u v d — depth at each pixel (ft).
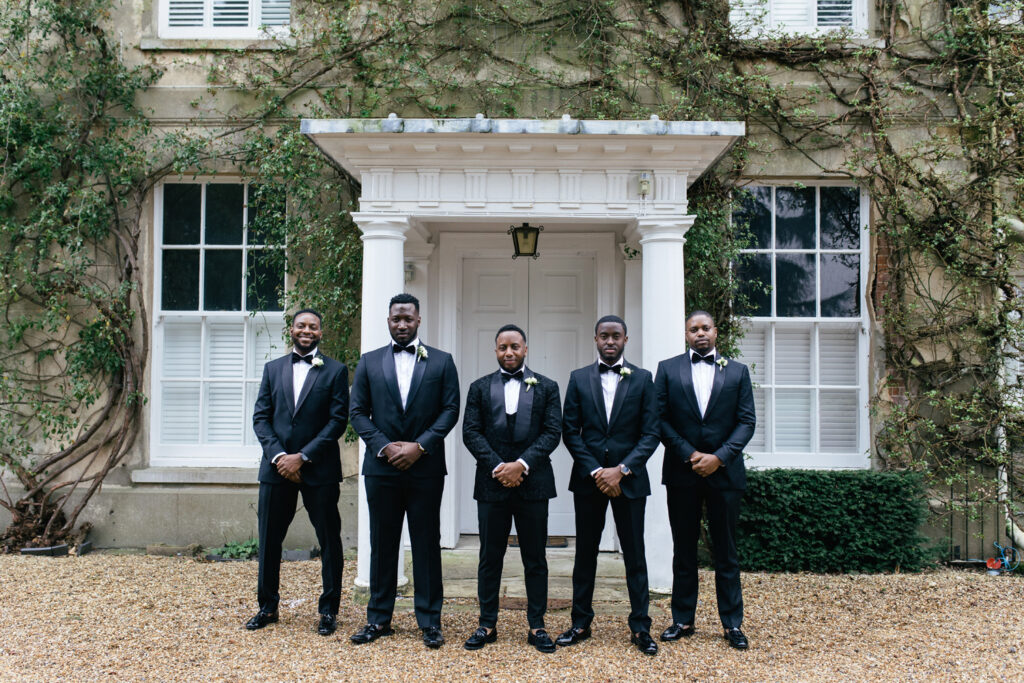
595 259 21.30
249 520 20.88
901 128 21.03
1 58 20.90
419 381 13.96
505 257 21.58
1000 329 20.17
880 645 14.08
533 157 16.62
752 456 21.08
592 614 14.10
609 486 13.30
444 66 21.11
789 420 21.45
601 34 20.79
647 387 13.99
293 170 20.18
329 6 21.43
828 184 21.53
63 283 20.81
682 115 20.59
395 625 14.82
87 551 20.70
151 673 12.23
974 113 20.97
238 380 21.76
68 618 15.03
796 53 21.12
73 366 20.63
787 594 17.37
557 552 19.89
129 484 21.26
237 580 17.99
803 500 19.38
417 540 13.84
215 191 22.09
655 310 16.60
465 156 16.61
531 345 21.66
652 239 16.72
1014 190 20.54
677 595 14.28
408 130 15.89
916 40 21.09
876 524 19.39
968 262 20.53
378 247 16.66
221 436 21.77
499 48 21.12
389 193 16.63
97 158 20.76
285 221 20.62
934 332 20.54
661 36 21.13
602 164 16.67
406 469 13.71
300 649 13.42
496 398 13.88
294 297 20.49
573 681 12.10
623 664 12.86
